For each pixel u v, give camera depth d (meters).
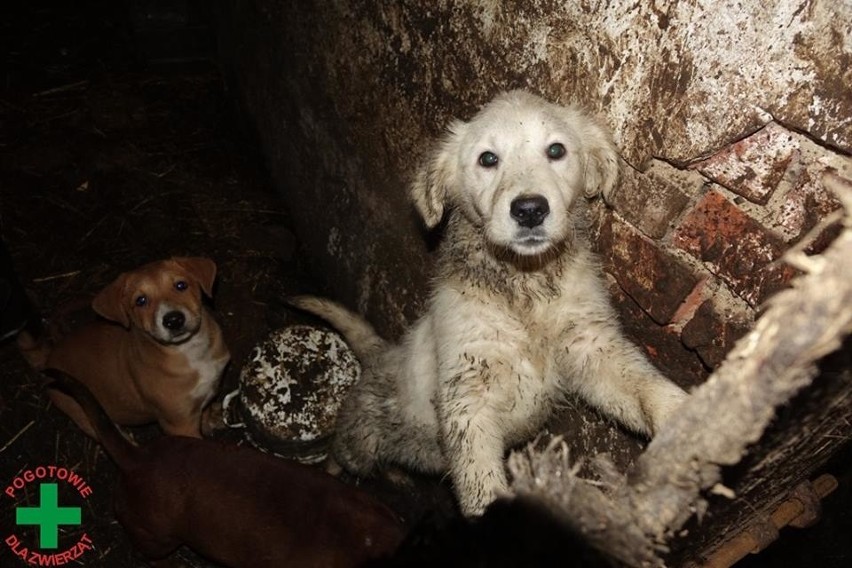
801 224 0.41
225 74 1.27
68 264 1.02
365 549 0.63
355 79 0.82
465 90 0.64
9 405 0.90
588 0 0.48
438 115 0.69
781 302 0.23
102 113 1.21
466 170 0.59
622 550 0.30
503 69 0.59
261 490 0.67
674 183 0.48
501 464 0.60
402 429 0.75
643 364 0.54
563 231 0.54
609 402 0.56
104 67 1.31
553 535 0.31
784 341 0.23
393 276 0.87
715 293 0.48
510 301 0.60
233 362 0.97
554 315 0.59
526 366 0.61
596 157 0.54
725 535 0.46
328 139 0.94
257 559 0.66
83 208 1.09
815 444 0.39
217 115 1.26
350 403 0.81
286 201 1.13
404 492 0.90
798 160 0.40
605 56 0.49
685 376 0.54
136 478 0.70
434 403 0.67
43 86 1.25
